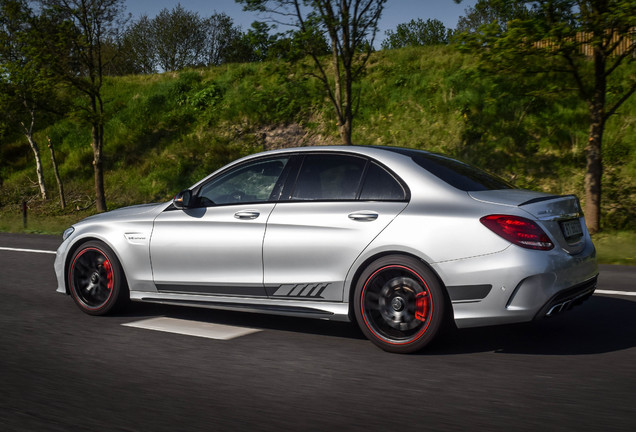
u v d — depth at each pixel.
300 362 4.25
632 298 6.28
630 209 14.03
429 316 4.27
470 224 4.20
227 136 22.55
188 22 43.34
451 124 18.75
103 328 5.32
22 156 25.92
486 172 5.12
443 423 3.08
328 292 4.70
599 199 12.44
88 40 18.00
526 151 17.12
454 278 4.19
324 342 4.80
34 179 24.25
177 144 23.06
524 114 17.98
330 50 13.88
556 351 4.42
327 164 4.97
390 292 4.44
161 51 43.38
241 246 5.05
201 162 21.98
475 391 3.57
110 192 22.11
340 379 3.85
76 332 5.19
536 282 4.06
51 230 16.52
